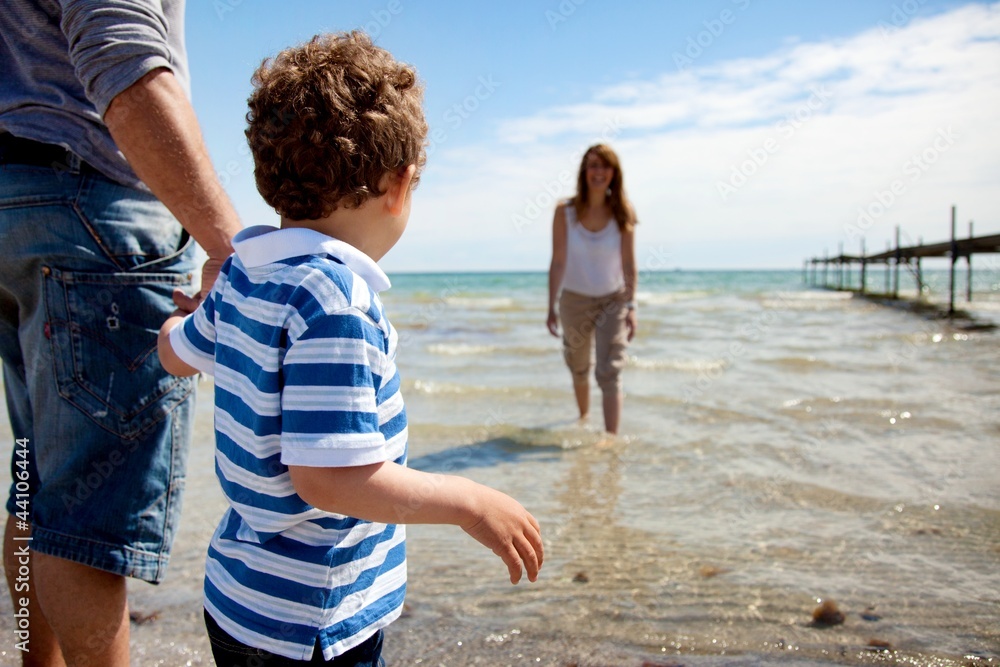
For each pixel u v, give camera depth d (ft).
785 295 83.82
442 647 7.04
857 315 49.75
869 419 16.53
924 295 79.51
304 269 3.85
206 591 4.18
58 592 5.08
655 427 16.71
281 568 3.87
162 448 5.46
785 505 11.05
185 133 4.84
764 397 19.62
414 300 71.97
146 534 5.36
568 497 11.74
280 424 3.75
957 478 11.96
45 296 5.08
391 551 4.32
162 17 5.00
